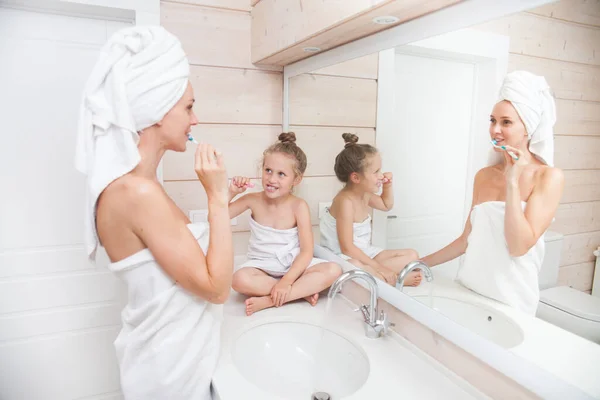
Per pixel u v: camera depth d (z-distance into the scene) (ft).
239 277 4.36
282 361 3.93
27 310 5.06
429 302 3.23
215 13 5.16
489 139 2.63
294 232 4.79
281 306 4.33
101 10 4.75
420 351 3.36
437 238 3.13
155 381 2.98
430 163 3.11
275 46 4.64
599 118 1.99
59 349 5.26
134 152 2.72
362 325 3.87
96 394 5.51
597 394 2.10
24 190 4.89
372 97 3.76
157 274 2.90
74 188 5.11
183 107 2.99
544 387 2.35
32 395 5.21
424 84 3.15
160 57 2.81
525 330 2.46
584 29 2.02
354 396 2.80
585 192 2.08
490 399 2.74
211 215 3.05
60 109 4.93
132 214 2.72
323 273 4.34
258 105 5.57
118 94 2.66
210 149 3.03
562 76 2.15
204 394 3.14
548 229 2.30
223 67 5.30
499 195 2.59
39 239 5.03
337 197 4.44
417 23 3.20
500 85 2.53
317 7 3.68
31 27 4.69
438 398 2.79
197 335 3.11
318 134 4.75
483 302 2.75
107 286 5.38
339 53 4.25
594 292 2.08
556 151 2.22
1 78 4.64
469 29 2.73
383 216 3.73
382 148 3.68
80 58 4.93
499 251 2.61
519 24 2.38
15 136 4.78
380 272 3.83
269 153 4.58
